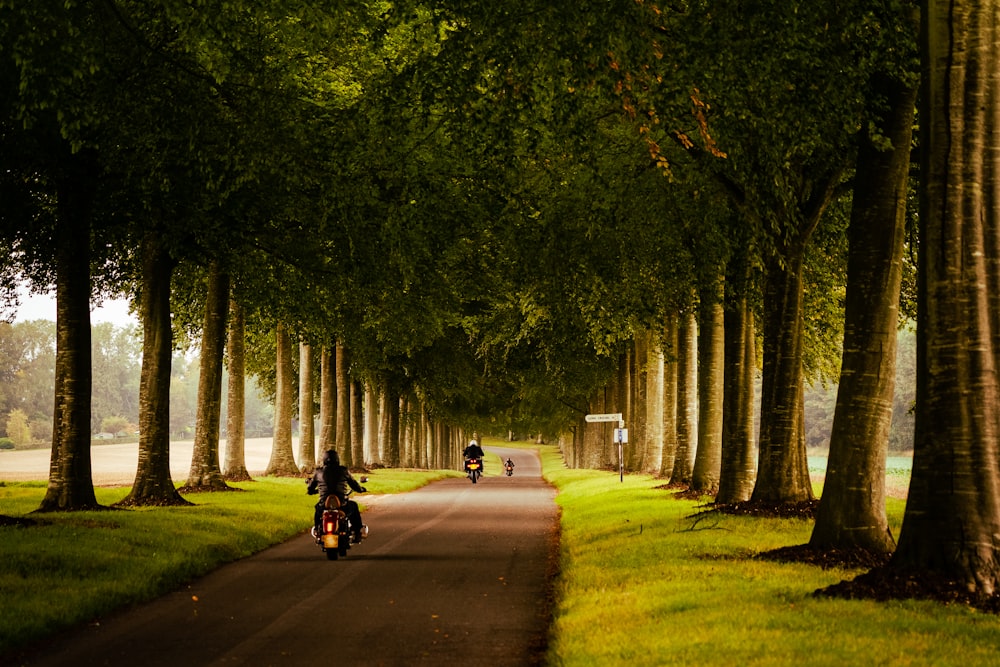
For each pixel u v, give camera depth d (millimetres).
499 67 23375
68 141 32719
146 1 27859
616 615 16406
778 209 30422
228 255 42531
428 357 85562
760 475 33656
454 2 22609
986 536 16578
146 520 32562
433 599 20422
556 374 75375
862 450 22953
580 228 36906
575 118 24562
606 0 21141
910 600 16016
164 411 42062
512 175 34250
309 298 45375
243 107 30141
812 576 19797
